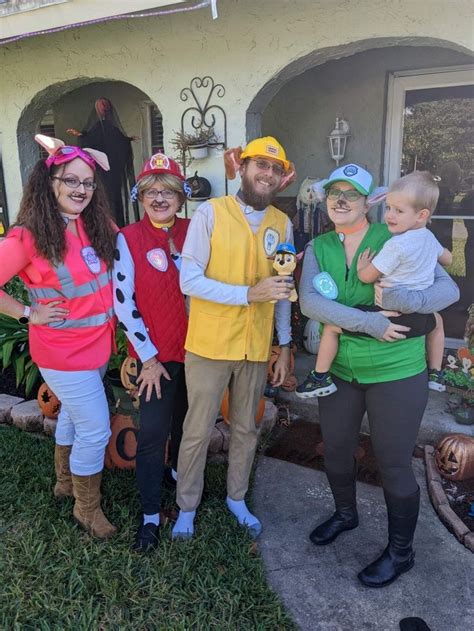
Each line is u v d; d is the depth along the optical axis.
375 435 2.31
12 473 3.16
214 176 4.19
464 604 2.29
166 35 4.11
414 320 2.14
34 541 2.57
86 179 2.30
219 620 2.17
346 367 2.31
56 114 7.23
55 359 2.38
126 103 6.76
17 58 4.85
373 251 2.20
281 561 2.55
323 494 3.06
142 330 2.46
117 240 2.48
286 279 2.20
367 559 2.56
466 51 3.23
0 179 5.88
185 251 2.32
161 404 2.53
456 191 4.86
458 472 3.04
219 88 4.00
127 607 2.24
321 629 2.17
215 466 3.28
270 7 3.65
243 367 2.50
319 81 5.21
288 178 2.41
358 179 2.11
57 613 2.20
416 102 4.89
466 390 3.42
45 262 2.28
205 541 2.59
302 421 3.90
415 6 3.19
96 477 2.60
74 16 3.66
